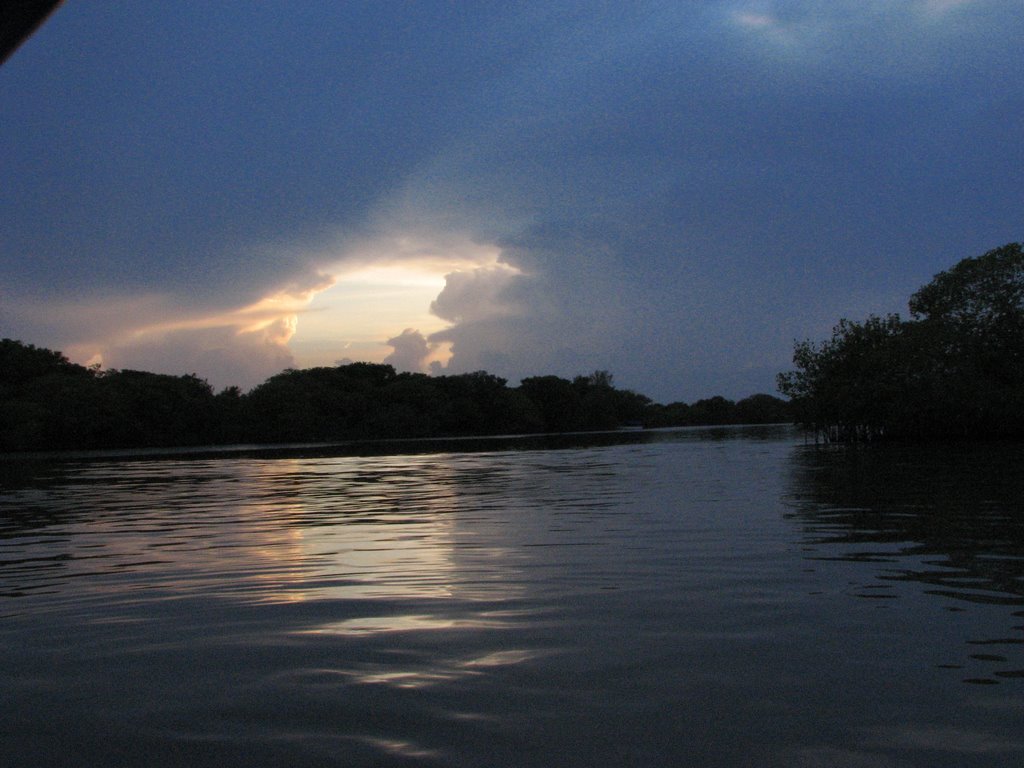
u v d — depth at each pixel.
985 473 25.78
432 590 9.45
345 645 7.23
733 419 165.50
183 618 8.41
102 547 13.80
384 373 152.88
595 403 154.12
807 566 10.36
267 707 5.74
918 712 5.40
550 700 5.76
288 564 11.53
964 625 7.45
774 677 6.14
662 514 16.36
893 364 51.97
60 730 5.42
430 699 5.83
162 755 4.99
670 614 8.07
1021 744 4.89
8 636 7.86
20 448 83.00
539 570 10.53
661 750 4.89
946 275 53.91
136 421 92.25
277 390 109.94
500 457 49.25
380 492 24.59
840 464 31.94
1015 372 50.94
